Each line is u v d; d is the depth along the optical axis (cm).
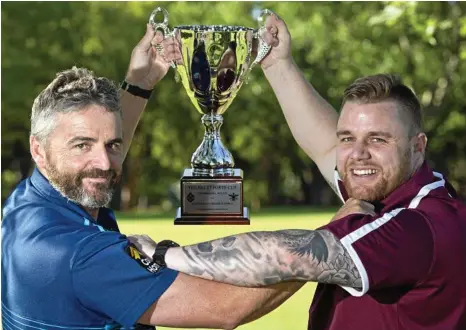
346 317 204
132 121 269
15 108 1744
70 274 189
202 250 188
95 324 192
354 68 1647
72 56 1731
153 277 186
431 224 194
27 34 1712
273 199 2161
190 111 1934
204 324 189
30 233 196
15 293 198
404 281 188
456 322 198
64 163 197
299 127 275
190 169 272
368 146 208
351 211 200
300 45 1691
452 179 2006
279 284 189
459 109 1742
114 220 224
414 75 1562
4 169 2055
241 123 1923
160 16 1728
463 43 1180
